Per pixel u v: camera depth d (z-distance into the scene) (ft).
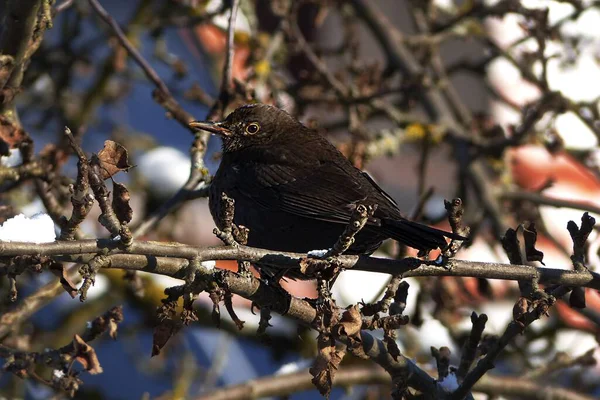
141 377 48.16
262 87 37.29
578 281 21.27
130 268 19.29
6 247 17.38
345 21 43.21
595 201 52.54
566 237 50.47
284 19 39.06
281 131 29.89
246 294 20.88
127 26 44.29
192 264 18.88
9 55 24.50
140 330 41.57
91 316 41.27
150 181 46.88
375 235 26.55
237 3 30.91
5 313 25.81
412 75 42.27
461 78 59.62
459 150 40.75
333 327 18.90
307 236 28.04
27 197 35.99
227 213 19.35
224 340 44.29
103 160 17.95
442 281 35.32
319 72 38.09
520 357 40.32
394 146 39.17
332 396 45.73
